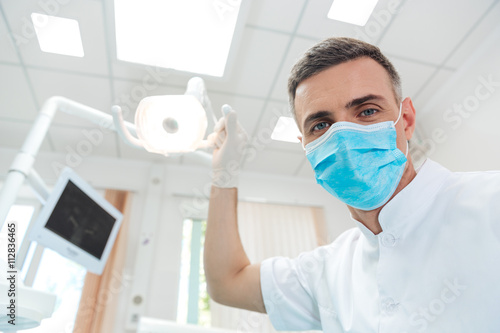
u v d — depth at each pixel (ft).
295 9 6.85
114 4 6.35
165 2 6.37
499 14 7.41
